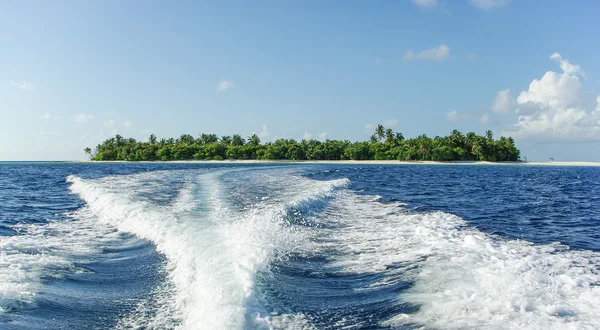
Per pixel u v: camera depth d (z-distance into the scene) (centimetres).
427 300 565
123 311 538
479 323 488
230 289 539
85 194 1952
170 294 594
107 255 830
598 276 679
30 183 2938
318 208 1476
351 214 1375
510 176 5025
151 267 731
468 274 668
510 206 1736
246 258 684
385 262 764
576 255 835
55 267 729
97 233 1055
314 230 1067
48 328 490
